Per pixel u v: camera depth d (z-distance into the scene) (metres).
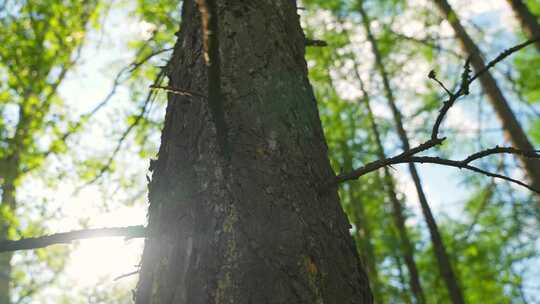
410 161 1.19
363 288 1.15
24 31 6.59
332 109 8.21
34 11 6.51
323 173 1.26
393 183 7.91
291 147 1.23
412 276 7.74
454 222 7.67
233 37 1.41
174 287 1.03
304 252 1.06
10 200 5.70
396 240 7.93
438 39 6.79
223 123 1.07
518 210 6.60
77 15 6.59
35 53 6.43
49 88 6.66
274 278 1.00
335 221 1.19
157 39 4.12
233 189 1.11
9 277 6.09
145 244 1.21
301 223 1.10
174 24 4.22
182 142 1.26
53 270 6.29
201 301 0.99
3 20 6.55
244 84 1.31
